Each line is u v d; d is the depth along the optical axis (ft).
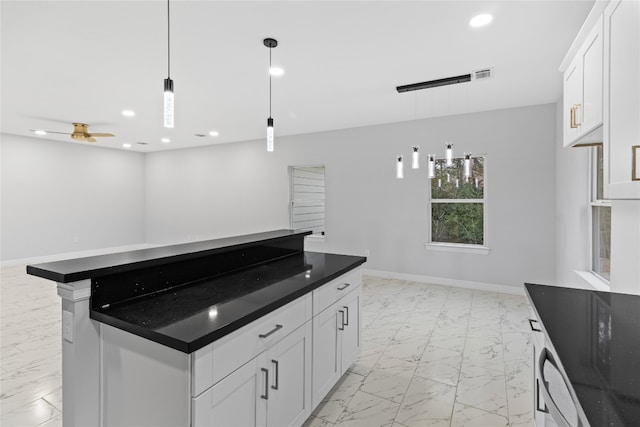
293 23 7.79
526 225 14.55
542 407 5.10
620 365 3.35
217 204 24.16
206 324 4.28
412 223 17.08
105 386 4.77
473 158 15.88
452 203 16.51
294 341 5.82
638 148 3.97
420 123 16.75
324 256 9.07
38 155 22.04
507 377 8.16
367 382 7.97
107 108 14.73
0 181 20.52
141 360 4.35
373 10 7.27
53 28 7.91
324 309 6.85
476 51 9.23
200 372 3.94
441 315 12.39
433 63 10.04
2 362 8.74
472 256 15.72
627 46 4.29
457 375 8.27
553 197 13.99
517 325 11.39
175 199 26.23
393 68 10.35
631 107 4.18
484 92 12.60
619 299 5.35
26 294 14.76
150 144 24.11
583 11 7.30
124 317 4.52
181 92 12.54
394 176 17.48
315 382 6.51
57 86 11.85
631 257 5.80
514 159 14.71
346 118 16.53
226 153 23.62
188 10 7.22
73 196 23.72
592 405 2.74
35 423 6.39
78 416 4.58
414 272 17.12
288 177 21.17
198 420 3.93
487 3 7.05
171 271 5.98
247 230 22.85
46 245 22.45
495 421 6.56
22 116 16.08
